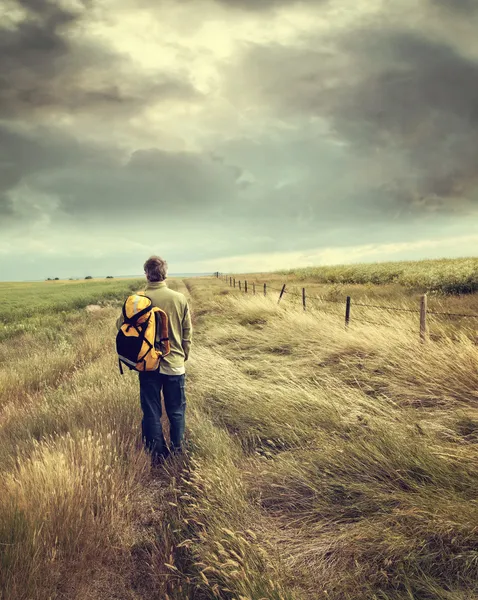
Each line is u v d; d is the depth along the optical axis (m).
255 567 2.03
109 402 4.46
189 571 2.17
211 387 5.26
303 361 6.45
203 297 21.25
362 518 2.45
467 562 2.00
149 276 3.62
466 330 6.71
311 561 2.19
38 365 7.14
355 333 7.02
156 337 3.43
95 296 30.88
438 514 2.28
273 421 3.99
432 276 18.12
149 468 3.32
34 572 2.03
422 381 4.79
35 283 98.69
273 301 13.09
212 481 2.75
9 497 2.50
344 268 37.03
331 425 3.84
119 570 2.25
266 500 2.79
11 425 4.30
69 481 2.66
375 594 1.91
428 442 3.17
